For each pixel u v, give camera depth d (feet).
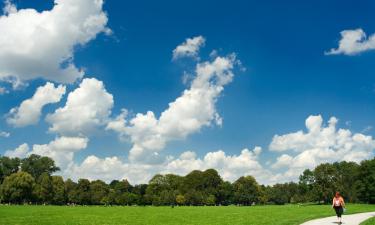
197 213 261.03
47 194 575.38
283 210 274.77
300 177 540.52
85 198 648.79
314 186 526.57
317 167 531.09
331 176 524.11
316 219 156.87
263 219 176.86
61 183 615.16
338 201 133.80
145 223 171.63
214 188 646.33
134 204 645.10
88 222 181.16
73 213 266.98
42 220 195.00
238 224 153.28
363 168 474.08
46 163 637.30
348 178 531.50
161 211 303.27
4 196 536.01
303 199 650.02
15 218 210.38
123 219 202.18
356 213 207.00
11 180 540.93
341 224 132.98
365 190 463.42
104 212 285.02
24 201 559.79
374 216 174.29
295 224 134.62
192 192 630.74
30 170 628.69
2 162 617.21
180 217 215.10
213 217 210.59
